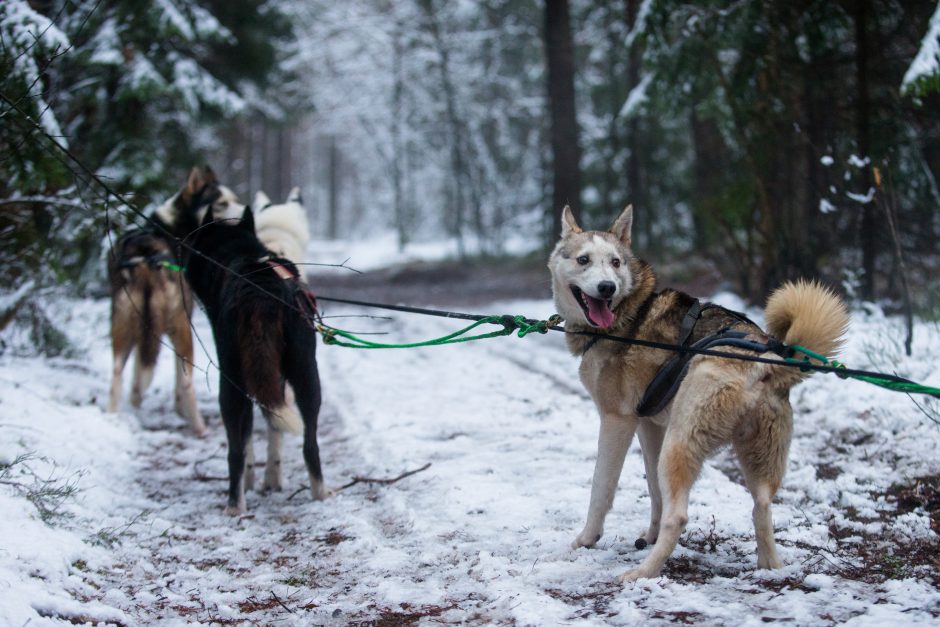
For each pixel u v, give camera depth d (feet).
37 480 17.08
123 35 42.34
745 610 11.62
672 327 14.48
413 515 17.33
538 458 21.16
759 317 34.65
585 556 14.40
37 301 30.19
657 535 14.99
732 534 15.39
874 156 32.96
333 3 106.42
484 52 100.83
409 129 118.01
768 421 12.89
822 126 36.01
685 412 13.04
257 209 28.84
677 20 35.22
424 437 24.14
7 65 22.34
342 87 116.26
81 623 11.98
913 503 16.43
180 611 13.00
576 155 56.59
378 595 13.37
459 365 35.45
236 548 16.22
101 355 33.35
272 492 20.17
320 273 96.53
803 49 35.60
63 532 15.16
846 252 38.04
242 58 55.16
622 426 14.61
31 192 29.50
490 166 102.42
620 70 73.15
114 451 22.56
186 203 26.50
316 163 217.77
